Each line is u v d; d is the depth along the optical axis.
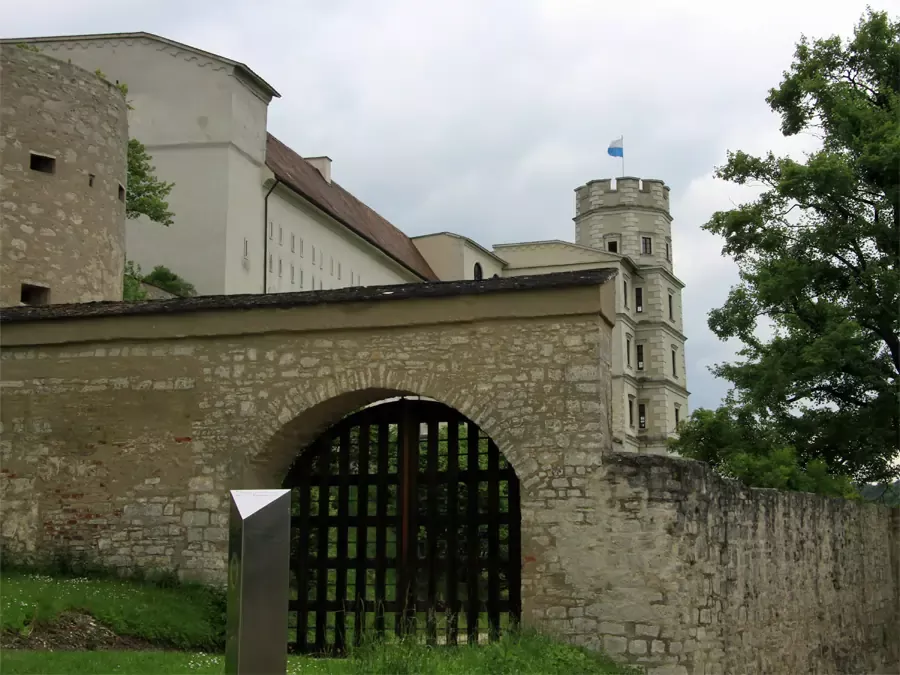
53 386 18.59
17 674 11.59
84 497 18.16
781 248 30.28
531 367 16.47
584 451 16.08
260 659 8.44
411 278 59.22
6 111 22.22
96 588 16.41
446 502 17.94
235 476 17.58
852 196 29.19
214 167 38.22
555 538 15.98
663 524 15.67
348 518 18.30
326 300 17.42
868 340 29.77
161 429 18.02
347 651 17.09
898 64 30.55
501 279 16.78
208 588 17.30
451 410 17.97
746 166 31.02
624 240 73.25
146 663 12.68
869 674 23.17
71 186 22.97
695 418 29.70
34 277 22.12
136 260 37.91
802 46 31.44
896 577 25.89
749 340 30.78
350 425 18.48
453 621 17.20
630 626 15.52
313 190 47.72
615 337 66.81
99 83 23.94
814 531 20.81
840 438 29.05
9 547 18.31
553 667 14.27
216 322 17.97
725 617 16.55
